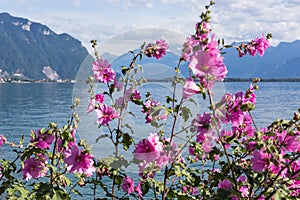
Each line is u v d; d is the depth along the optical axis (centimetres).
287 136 263
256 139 250
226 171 276
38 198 272
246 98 257
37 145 293
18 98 9238
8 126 4262
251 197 275
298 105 5253
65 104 7312
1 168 310
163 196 291
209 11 243
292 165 262
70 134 277
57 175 299
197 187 357
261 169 247
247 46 303
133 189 308
